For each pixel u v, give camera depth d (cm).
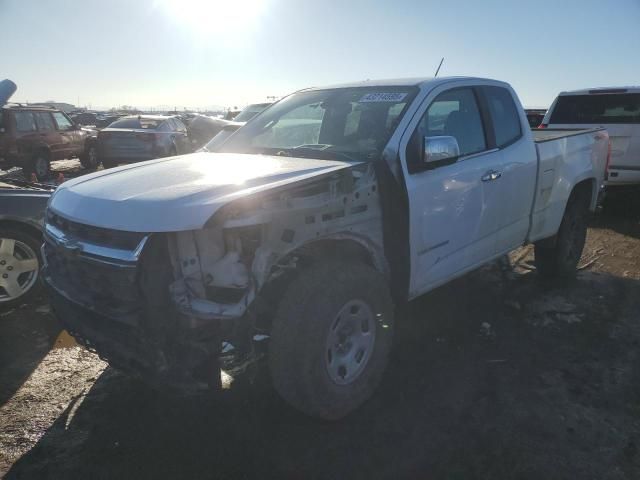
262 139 406
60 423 306
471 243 392
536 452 273
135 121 1538
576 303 475
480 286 521
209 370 263
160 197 259
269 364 279
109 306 262
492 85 436
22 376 360
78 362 380
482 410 311
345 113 379
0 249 459
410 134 341
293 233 269
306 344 272
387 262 333
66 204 296
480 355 380
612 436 286
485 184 390
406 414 309
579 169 515
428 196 339
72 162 1888
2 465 271
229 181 275
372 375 316
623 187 833
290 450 279
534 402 319
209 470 264
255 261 256
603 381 342
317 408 285
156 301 248
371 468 264
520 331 418
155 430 298
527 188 443
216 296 262
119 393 338
